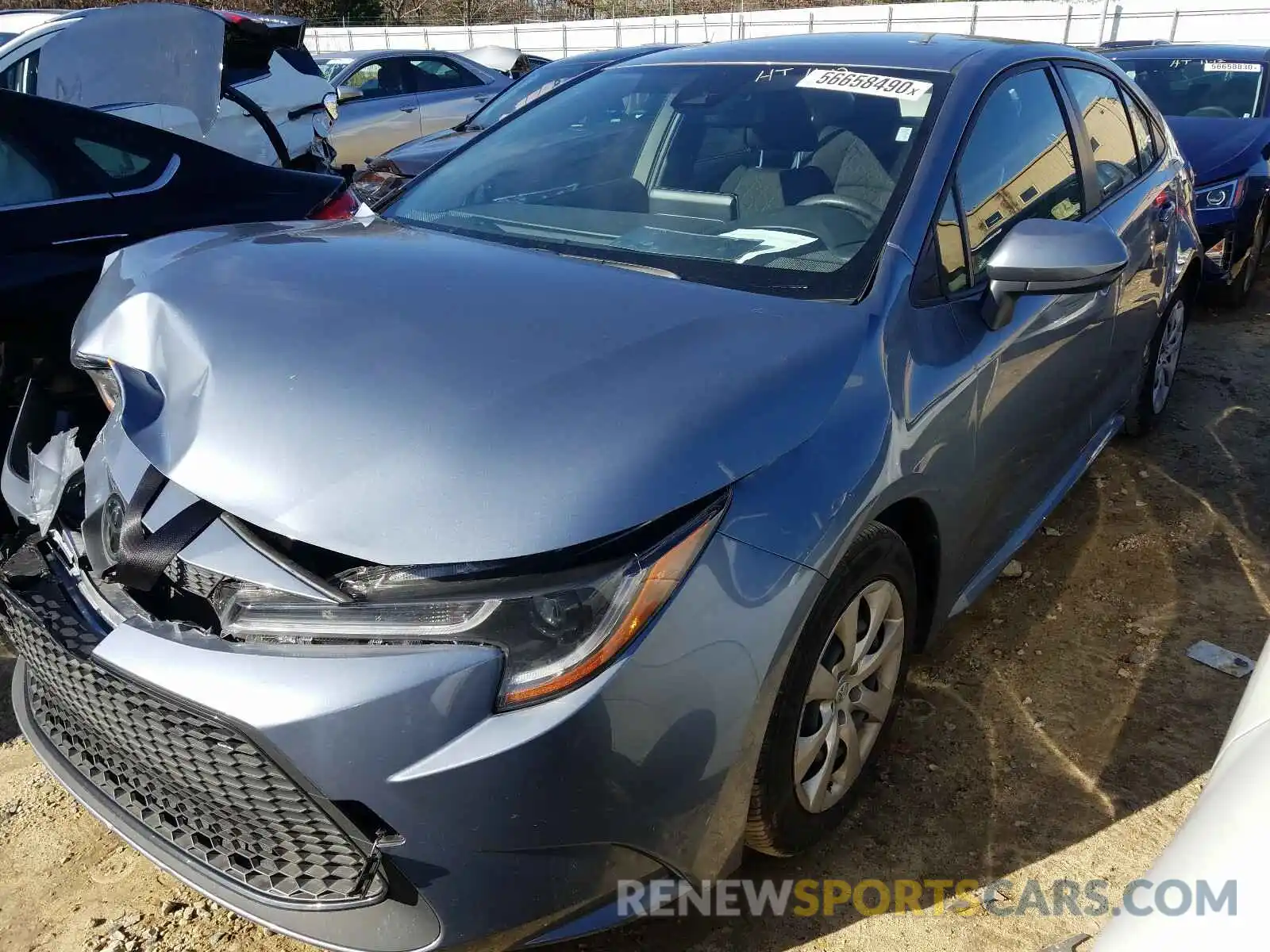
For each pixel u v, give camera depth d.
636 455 1.59
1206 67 7.36
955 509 2.30
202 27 4.84
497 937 1.61
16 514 2.28
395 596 1.53
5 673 2.83
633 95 2.96
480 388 1.66
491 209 2.71
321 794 1.54
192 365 1.83
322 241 2.42
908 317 2.13
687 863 1.73
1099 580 3.35
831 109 2.63
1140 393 4.12
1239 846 1.16
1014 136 2.76
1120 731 2.61
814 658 1.84
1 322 3.06
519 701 1.51
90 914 2.05
